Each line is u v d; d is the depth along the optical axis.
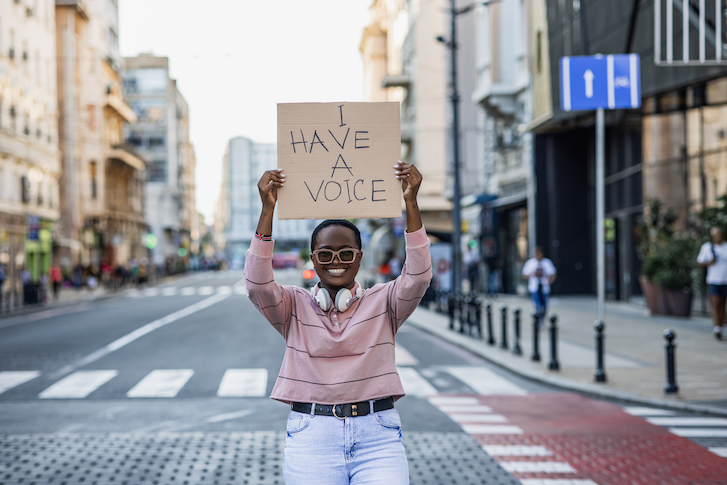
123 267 51.16
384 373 3.02
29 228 32.28
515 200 31.09
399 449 2.98
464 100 44.94
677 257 18.56
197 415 8.18
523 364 11.60
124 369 11.74
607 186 26.05
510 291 33.00
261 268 3.03
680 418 7.92
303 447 2.95
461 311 17.03
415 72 52.09
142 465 6.18
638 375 10.33
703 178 18.30
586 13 20.73
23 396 9.43
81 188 53.16
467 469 6.02
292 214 3.10
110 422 7.85
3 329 20.09
